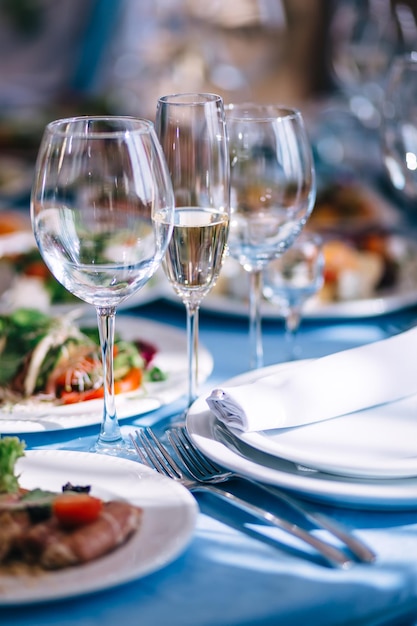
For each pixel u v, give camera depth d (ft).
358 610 2.48
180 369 4.24
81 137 2.98
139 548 2.55
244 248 4.01
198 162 3.38
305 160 3.95
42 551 2.46
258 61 10.62
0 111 11.78
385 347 3.71
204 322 5.19
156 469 3.19
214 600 2.46
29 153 10.09
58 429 3.54
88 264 3.08
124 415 3.66
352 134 9.83
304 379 3.45
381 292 5.70
